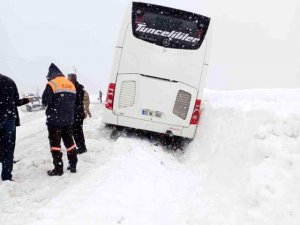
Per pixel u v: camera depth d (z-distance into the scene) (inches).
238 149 253.8
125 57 384.8
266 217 192.2
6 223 189.3
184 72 381.7
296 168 203.5
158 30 380.8
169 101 383.9
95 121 552.7
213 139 309.1
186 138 406.9
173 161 346.3
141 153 337.4
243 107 281.4
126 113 389.4
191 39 381.7
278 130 231.1
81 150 334.0
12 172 281.1
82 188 238.8
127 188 245.4
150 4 379.2
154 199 237.3
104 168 284.2
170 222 209.3
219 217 209.0
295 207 187.5
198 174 295.6
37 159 312.2
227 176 247.0
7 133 249.1
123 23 384.8
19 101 263.0
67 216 195.8
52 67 270.4
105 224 192.4
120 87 387.2
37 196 227.3
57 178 262.4
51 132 265.0
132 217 206.1
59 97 260.5
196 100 385.1
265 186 204.2
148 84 383.6
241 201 210.5
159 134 428.5
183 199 245.1
